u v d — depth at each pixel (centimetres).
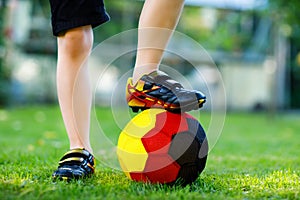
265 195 155
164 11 170
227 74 1248
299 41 1277
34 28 1062
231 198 147
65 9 172
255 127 627
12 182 162
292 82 1396
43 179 173
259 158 281
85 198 138
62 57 183
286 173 205
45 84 1105
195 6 1110
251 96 1266
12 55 899
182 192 150
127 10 1063
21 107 919
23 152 278
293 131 562
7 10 830
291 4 702
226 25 1181
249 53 1228
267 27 1184
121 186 159
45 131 473
